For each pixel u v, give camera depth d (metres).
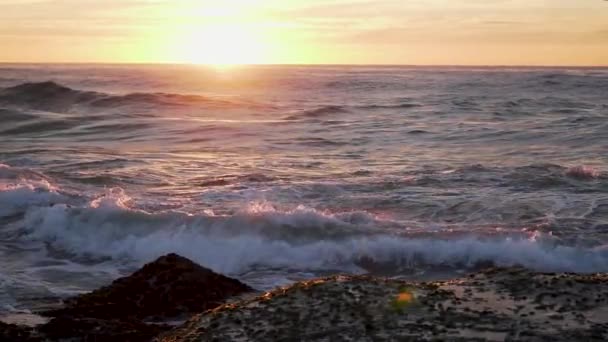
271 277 11.50
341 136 27.75
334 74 88.69
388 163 20.81
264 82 64.31
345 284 6.99
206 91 55.72
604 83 58.12
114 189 16.78
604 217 13.93
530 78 67.25
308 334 5.84
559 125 29.45
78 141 27.31
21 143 26.62
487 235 12.46
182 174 19.09
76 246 13.14
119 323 8.05
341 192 16.36
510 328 5.69
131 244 12.95
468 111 37.78
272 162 21.23
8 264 12.05
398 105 41.19
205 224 13.29
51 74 84.19
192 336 6.16
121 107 39.16
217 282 9.47
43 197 15.57
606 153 22.41
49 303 9.54
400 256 12.16
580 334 5.50
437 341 5.50
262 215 13.31
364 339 5.64
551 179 17.36
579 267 11.68
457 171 18.66
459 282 7.03
